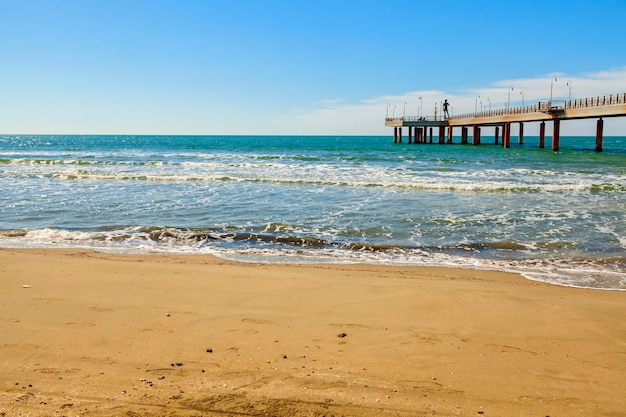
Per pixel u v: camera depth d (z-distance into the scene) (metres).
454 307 6.17
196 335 5.01
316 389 3.83
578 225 12.70
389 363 4.38
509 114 51.66
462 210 14.84
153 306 6.03
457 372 4.22
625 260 9.38
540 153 46.03
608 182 22.11
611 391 3.91
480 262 9.20
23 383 3.87
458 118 67.81
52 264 8.28
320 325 5.41
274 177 24.14
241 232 11.68
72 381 3.91
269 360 4.39
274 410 3.48
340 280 7.48
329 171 27.80
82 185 20.95
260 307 6.07
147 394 3.70
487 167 30.41
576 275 8.30
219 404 3.56
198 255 9.54
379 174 25.78
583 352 4.76
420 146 67.38
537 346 4.90
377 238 11.21
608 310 6.18
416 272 8.37
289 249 10.20
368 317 5.73
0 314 5.62
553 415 3.51
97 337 4.91
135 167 30.38
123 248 10.10
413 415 3.46
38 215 13.80
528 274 8.34
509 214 14.22
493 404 3.66
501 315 5.89
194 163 32.28
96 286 6.93
